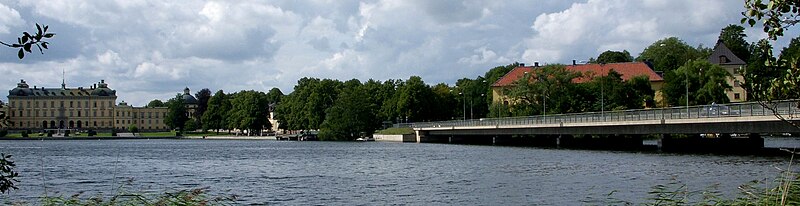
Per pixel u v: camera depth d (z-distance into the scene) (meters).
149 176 51.00
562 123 88.25
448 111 176.38
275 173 52.00
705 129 62.69
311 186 40.78
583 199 31.39
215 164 65.62
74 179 48.44
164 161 72.25
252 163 66.38
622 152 74.19
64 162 71.62
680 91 120.62
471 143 124.44
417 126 140.25
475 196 34.09
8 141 184.88
